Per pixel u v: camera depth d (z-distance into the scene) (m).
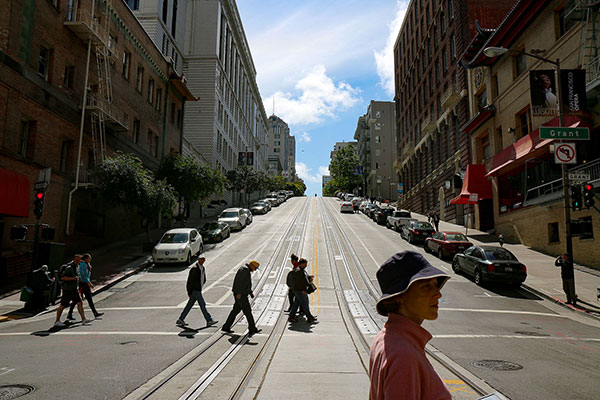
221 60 55.38
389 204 69.62
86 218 23.09
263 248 24.97
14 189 15.77
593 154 18.94
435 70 43.53
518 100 24.95
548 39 21.88
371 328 9.83
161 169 29.66
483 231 30.72
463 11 34.12
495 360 7.07
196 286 10.08
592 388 5.64
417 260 1.76
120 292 14.85
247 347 7.95
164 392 5.38
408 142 57.78
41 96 18.91
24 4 17.83
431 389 1.53
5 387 5.54
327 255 22.55
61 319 10.99
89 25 21.75
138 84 30.27
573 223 13.34
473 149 31.81
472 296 14.38
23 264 17.00
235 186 56.16
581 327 10.48
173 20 49.31
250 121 84.75
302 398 5.06
